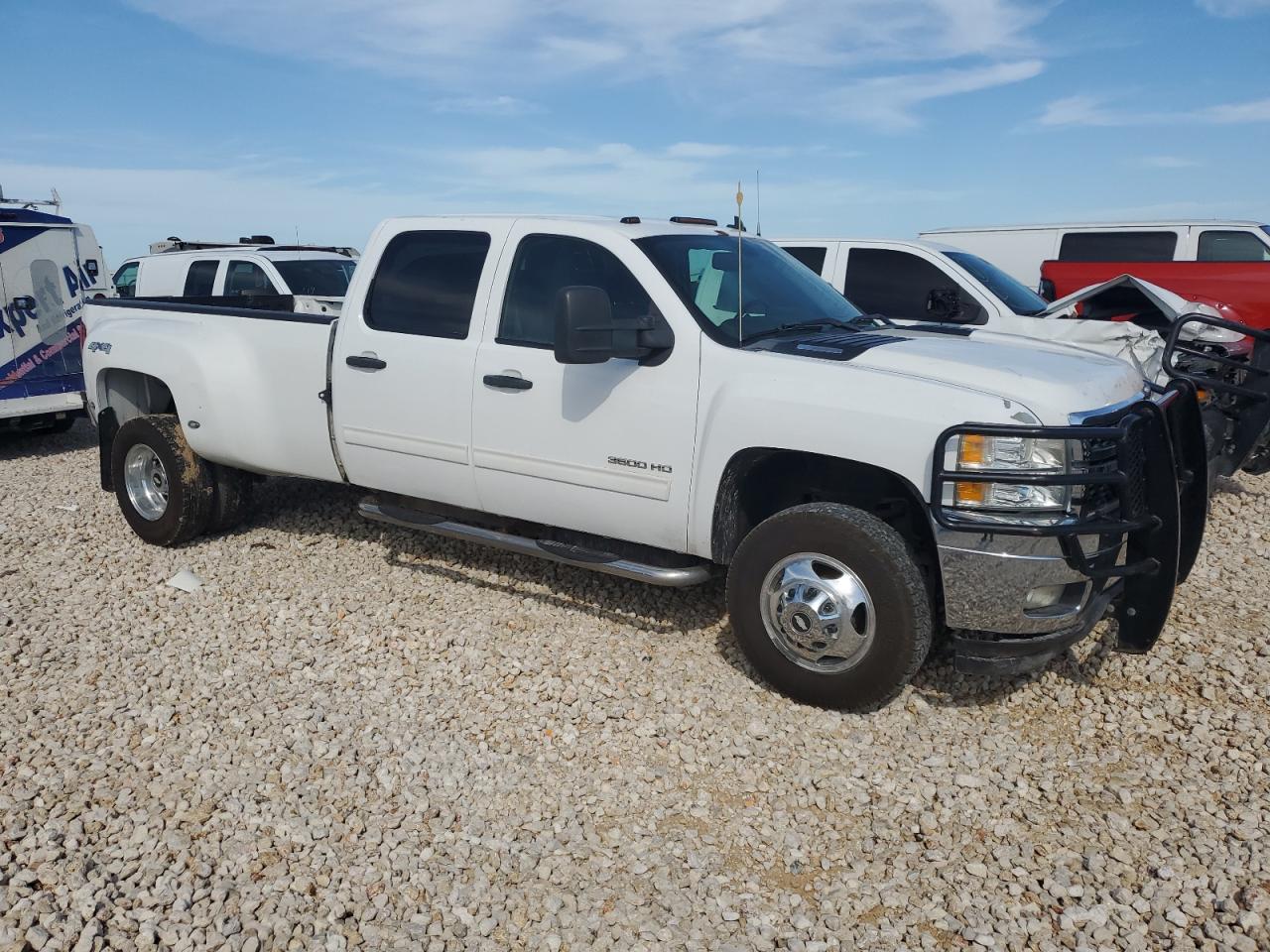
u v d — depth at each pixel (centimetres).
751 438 428
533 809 369
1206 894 320
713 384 442
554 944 302
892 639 403
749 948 301
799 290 525
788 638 430
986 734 419
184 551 650
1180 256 1188
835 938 306
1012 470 381
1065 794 378
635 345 443
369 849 345
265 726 424
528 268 505
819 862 342
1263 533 681
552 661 483
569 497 491
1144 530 413
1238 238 1167
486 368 505
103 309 709
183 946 300
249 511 678
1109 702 442
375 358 545
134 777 385
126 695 452
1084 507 391
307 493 770
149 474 668
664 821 363
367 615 541
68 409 1034
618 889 327
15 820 355
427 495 548
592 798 376
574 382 478
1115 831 355
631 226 497
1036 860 341
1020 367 415
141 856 340
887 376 410
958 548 389
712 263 497
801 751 406
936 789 380
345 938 304
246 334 605
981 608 392
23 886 321
